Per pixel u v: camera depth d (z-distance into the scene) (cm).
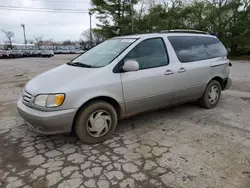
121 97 311
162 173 236
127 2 2827
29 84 310
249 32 2442
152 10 2814
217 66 441
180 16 2667
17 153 282
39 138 325
